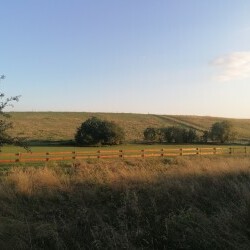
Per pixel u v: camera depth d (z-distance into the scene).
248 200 8.80
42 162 33.03
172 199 9.75
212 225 7.52
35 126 115.25
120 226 7.87
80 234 7.85
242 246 6.75
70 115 149.62
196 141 90.00
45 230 7.88
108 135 76.75
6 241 7.34
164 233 7.53
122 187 11.20
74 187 11.52
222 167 14.27
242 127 139.25
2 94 10.20
